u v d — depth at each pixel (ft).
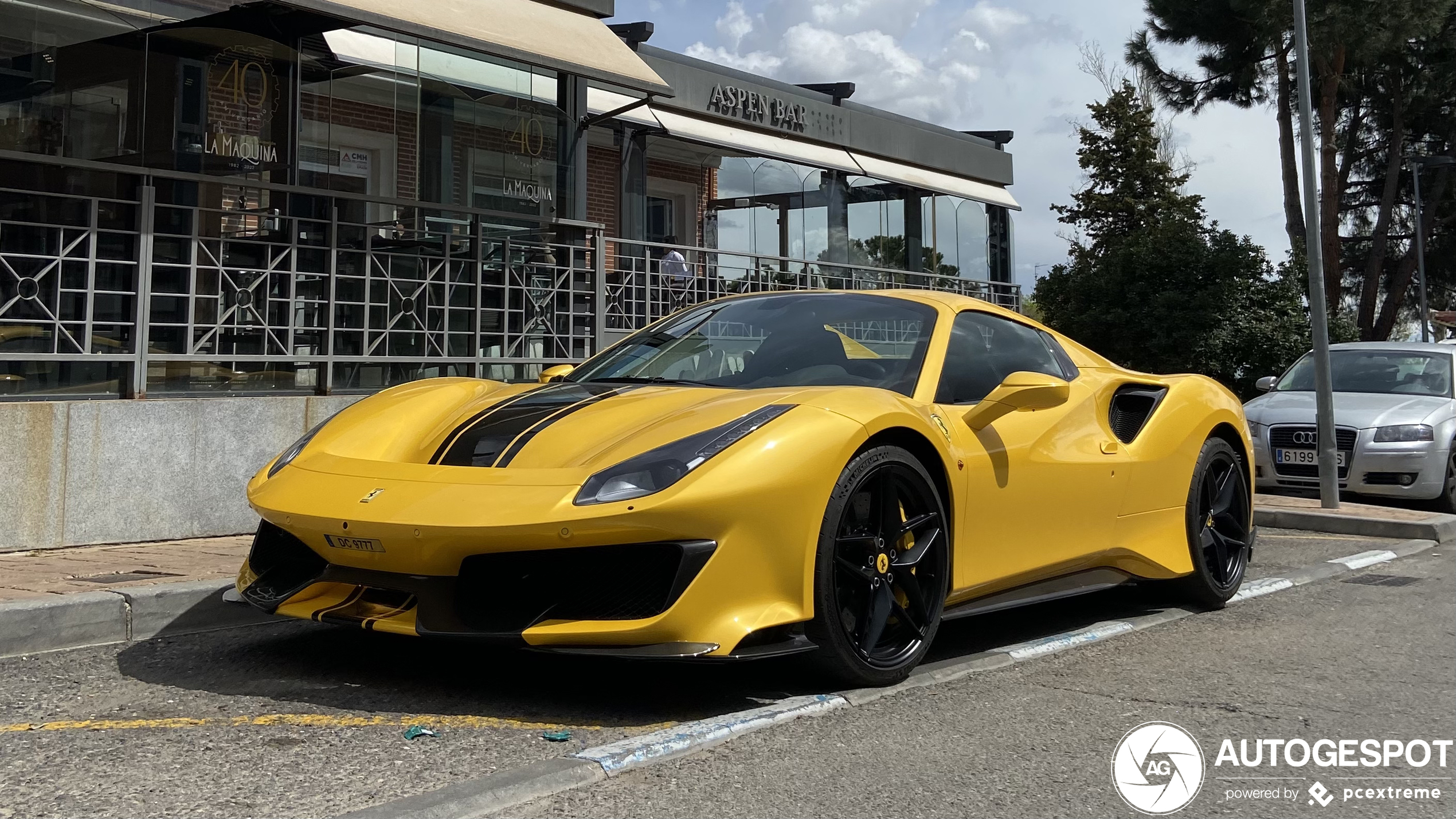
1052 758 8.71
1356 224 112.06
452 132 25.95
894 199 55.88
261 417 19.11
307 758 8.21
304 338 20.42
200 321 18.85
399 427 11.19
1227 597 15.37
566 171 28.30
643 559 9.27
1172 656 12.28
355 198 21.35
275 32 22.58
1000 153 63.36
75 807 7.23
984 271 61.72
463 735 8.82
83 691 10.15
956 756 8.69
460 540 9.12
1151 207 81.10
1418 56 89.15
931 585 10.97
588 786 7.85
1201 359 56.39
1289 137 82.89
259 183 19.60
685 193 46.73
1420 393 29.89
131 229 17.99
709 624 9.15
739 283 39.37
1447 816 7.75
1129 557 13.85
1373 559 19.84
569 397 11.50
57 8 19.52
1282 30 72.28
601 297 27.25
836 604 9.92
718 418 10.00
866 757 8.61
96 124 20.02
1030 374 11.41
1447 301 118.01
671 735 8.72
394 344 22.06
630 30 43.93
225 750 8.39
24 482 16.22
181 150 21.17
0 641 11.40
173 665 11.08
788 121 49.70
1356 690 10.85
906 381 11.73
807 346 12.44
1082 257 81.61
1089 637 13.03
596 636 9.04
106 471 17.11
